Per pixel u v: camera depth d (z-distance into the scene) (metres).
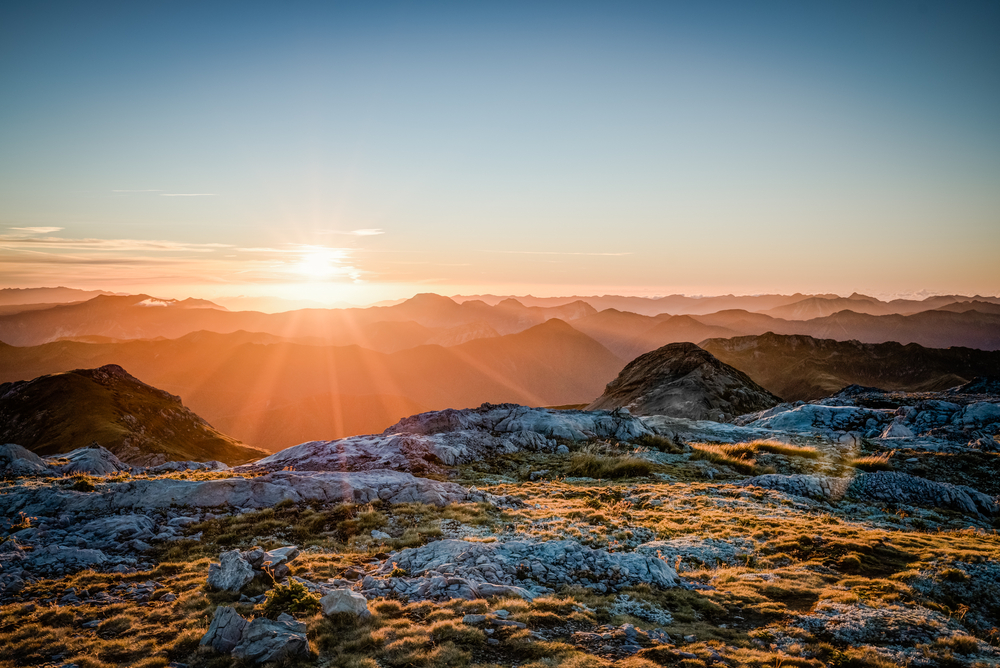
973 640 16.23
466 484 40.31
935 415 75.25
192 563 22.83
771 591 20.33
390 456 44.00
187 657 15.21
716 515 31.38
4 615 17.77
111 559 22.95
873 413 73.81
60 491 29.64
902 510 37.34
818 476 43.56
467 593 19.17
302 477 33.25
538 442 54.69
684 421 71.44
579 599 19.36
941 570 21.56
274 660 14.72
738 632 17.16
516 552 23.25
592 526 28.47
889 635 16.58
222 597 18.95
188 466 49.19
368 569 22.58
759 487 40.53
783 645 16.25
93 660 14.96
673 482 43.16
